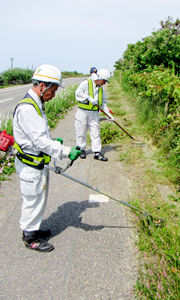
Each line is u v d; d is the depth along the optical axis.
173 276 1.91
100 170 4.41
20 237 2.77
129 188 3.68
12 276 2.26
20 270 2.32
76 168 4.53
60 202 3.42
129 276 2.22
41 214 2.48
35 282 2.19
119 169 4.40
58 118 8.62
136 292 2.03
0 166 4.46
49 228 2.90
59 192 3.68
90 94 4.60
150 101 6.97
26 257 2.48
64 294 2.07
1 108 10.24
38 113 2.18
